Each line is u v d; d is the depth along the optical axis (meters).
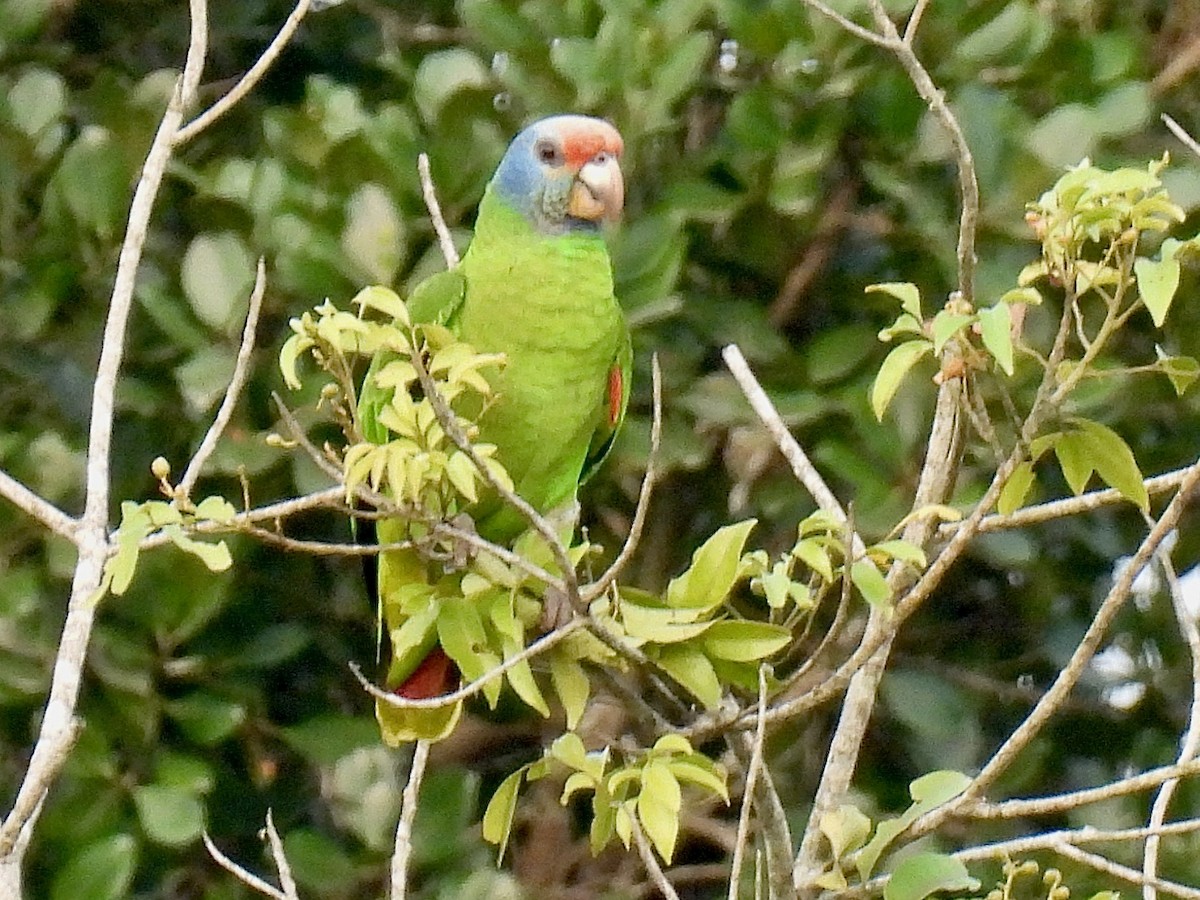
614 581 5.64
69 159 8.78
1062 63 8.84
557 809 9.78
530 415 7.31
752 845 9.05
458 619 5.82
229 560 4.88
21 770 8.66
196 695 8.66
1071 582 9.97
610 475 9.05
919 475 8.45
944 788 5.76
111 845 8.13
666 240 8.42
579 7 8.91
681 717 6.43
